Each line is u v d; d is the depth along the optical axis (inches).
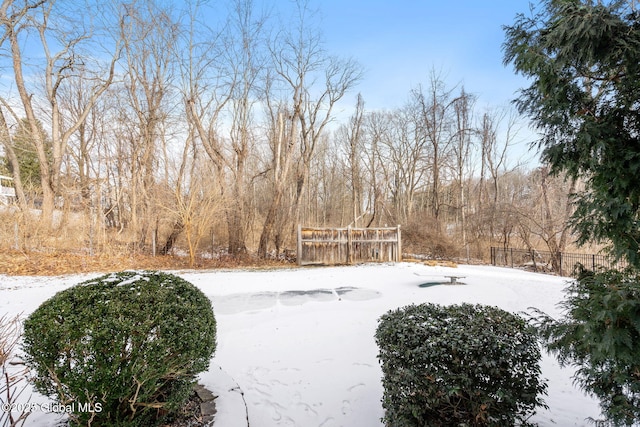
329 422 105.0
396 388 86.0
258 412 110.4
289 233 690.2
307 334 181.3
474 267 484.1
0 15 515.2
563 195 564.4
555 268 472.4
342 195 1191.6
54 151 575.5
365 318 209.8
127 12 565.0
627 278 72.7
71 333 70.7
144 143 622.8
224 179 565.3
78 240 498.0
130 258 498.0
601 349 68.2
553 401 111.9
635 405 73.6
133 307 80.0
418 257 632.4
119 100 660.1
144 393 80.4
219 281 339.6
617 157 68.3
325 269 442.0
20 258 421.4
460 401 82.1
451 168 877.8
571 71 73.2
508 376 80.9
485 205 741.3
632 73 65.9
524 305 245.3
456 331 84.0
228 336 178.4
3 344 78.3
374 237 533.3
